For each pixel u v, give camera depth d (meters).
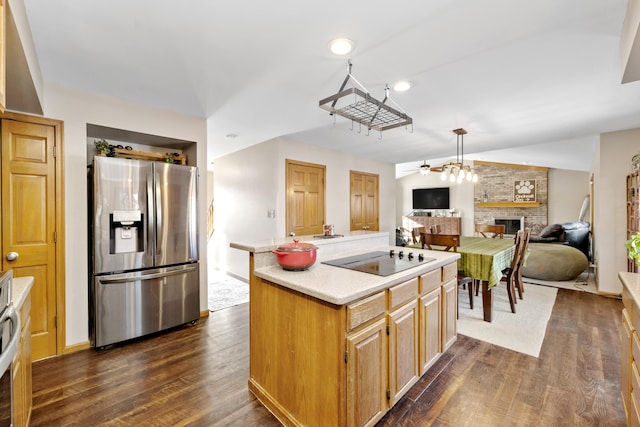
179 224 3.03
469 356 2.43
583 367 2.26
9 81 1.87
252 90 2.60
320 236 2.66
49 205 2.46
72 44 1.88
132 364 2.34
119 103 2.78
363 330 1.53
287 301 1.70
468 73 2.28
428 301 2.07
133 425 1.68
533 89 2.56
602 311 3.45
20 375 1.43
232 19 1.63
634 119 3.41
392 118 2.23
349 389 1.44
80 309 2.61
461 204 9.95
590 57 2.04
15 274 2.33
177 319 3.00
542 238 5.91
